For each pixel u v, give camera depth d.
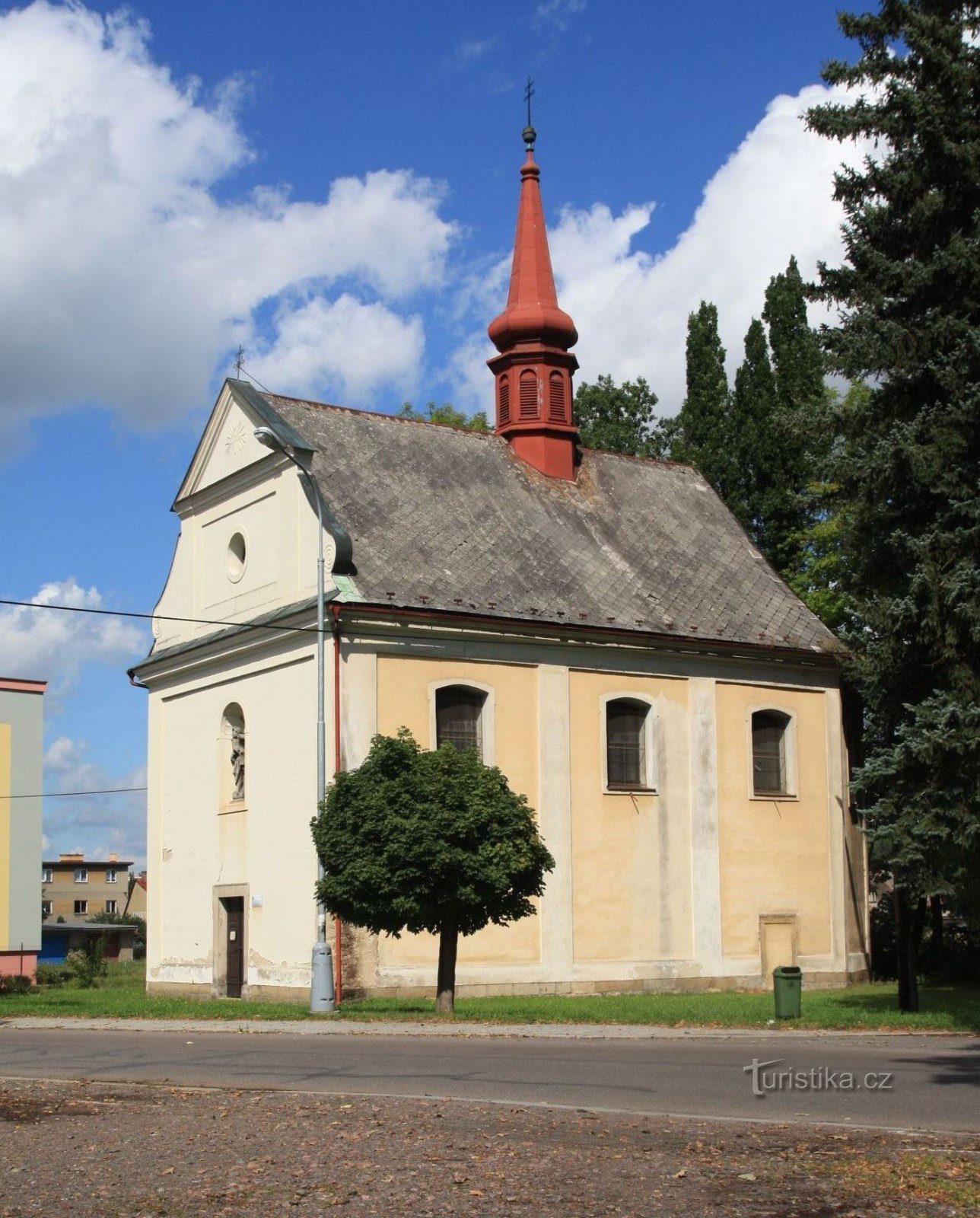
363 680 28.61
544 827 30.73
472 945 29.34
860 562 26.73
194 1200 9.46
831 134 26.45
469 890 23.11
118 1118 12.48
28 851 49.75
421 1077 15.11
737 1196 9.36
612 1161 10.45
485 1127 11.83
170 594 35.38
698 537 37.47
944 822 24.08
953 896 25.12
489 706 30.28
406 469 33.09
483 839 23.56
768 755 35.47
